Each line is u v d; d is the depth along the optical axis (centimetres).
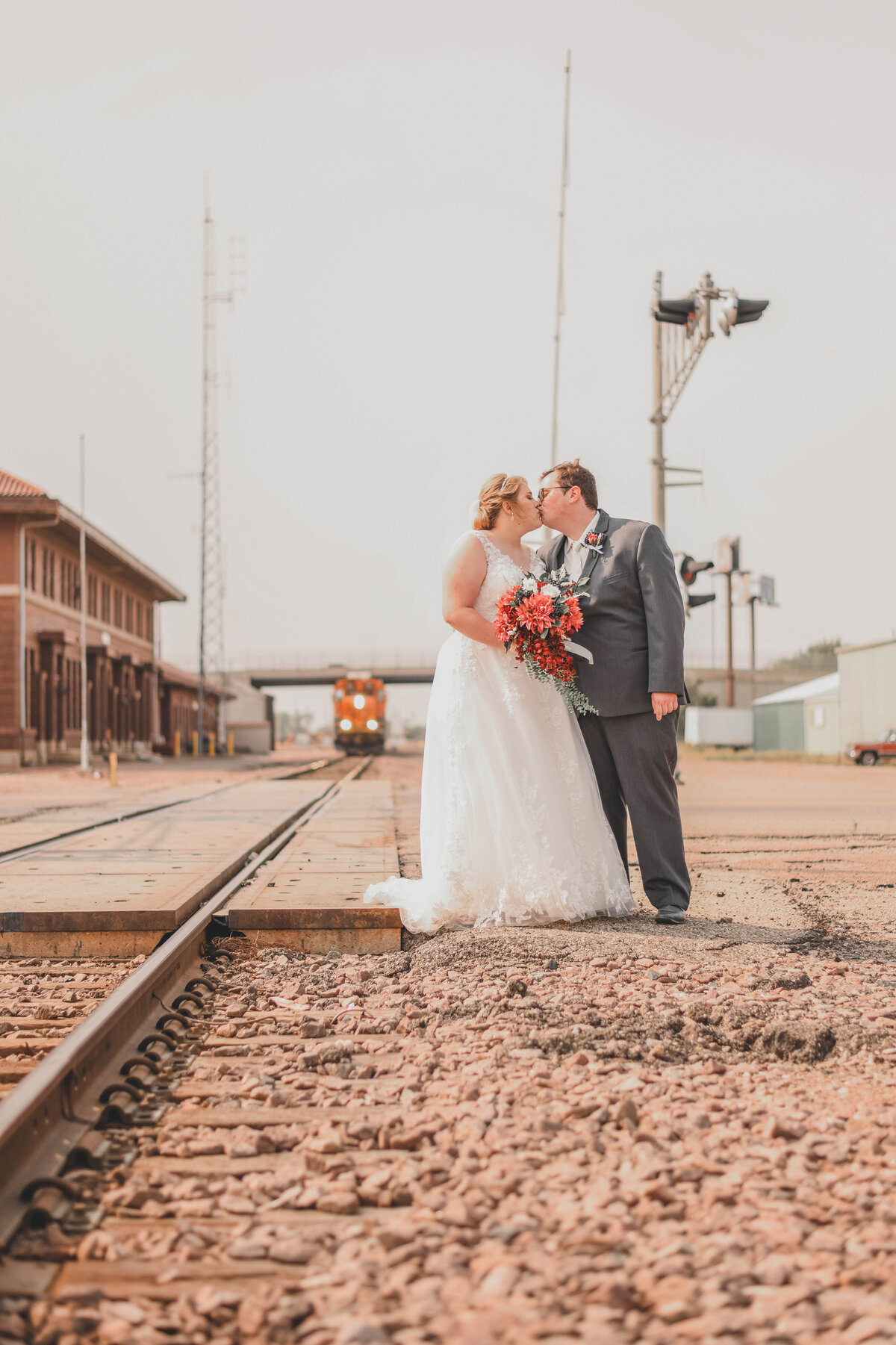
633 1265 232
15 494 3831
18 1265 238
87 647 4866
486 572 604
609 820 652
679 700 611
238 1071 374
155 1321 216
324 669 9938
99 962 593
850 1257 235
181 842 1009
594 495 634
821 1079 363
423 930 606
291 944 599
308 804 1617
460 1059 378
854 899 750
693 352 1600
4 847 949
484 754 598
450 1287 223
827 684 6147
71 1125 309
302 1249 241
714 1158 288
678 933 589
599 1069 363
